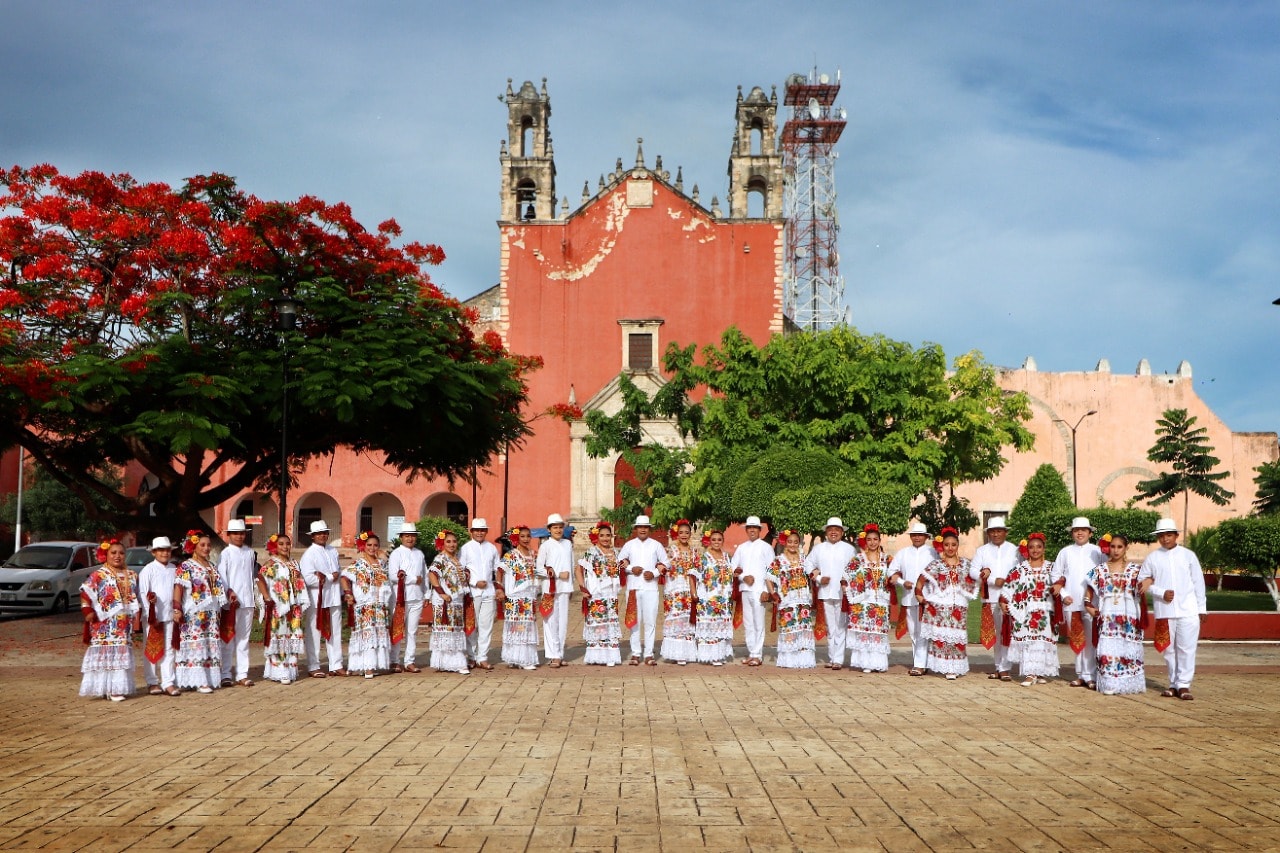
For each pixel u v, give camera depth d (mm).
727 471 26312
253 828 6578
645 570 15180
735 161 41281
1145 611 12398
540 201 41250
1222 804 7098
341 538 50562
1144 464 49250
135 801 7230
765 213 41281
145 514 22547
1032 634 13086
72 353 18656
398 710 10984
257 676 14391
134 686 12414
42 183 19938
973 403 31828
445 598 14180
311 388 18094
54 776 7980
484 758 8508
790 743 9102
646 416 30797
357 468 46844
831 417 27516
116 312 19688
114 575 12367
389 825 6621
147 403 18703
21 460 38594
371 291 20266
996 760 8422
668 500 28672
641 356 40188
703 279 40469
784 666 14672
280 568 13578
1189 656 11891
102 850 6168
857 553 14469
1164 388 49625
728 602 15133
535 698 11773
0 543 42719
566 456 40094
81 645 18156
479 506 40375
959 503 33781
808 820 6711
